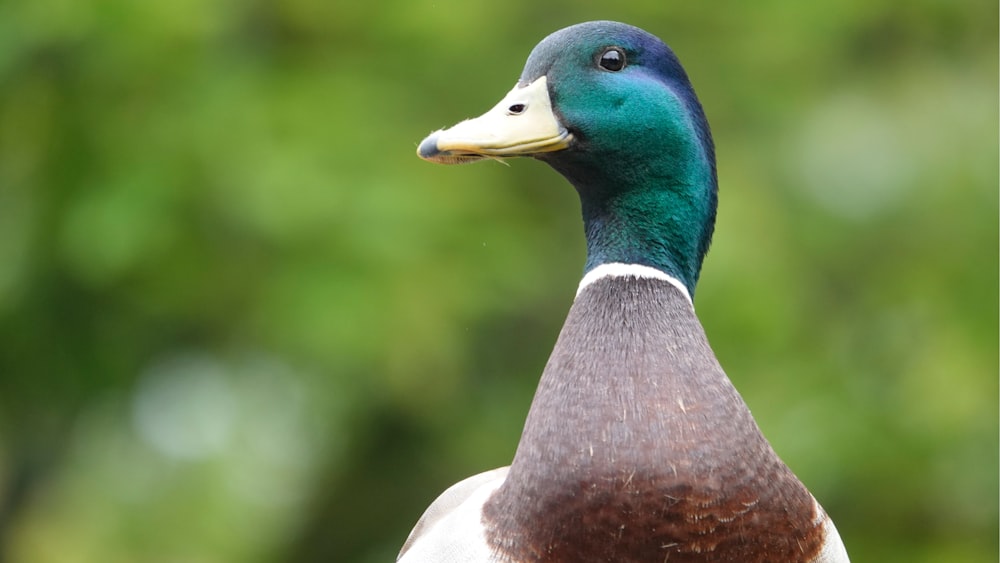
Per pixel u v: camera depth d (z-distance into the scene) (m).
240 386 13.13
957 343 12.88
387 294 10.73
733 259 12.27
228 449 14.06
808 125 13.28
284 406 13.45
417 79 12.30
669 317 5.31
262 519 14.31
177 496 13.88
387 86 11.87
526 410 12.57
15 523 12.48
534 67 5.65
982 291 13.19
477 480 6.16
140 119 10.87
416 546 5.65
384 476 13.17
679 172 5.57
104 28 10.51
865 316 13.42
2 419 11.77
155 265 10.73
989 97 13.64
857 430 12.59
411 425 12.64
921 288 13.27
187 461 14.06
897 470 12.70
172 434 13.88
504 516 5.09
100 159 10.77
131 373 11.70
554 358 5.25
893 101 13.50
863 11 13.48
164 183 10.60
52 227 10.79
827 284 13.46
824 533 5.17
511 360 12.92
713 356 5.27
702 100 13.30
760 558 5.02
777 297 12.33
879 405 12.91
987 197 13.30
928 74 13.81
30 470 12.36
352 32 12.02
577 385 5.12
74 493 13.70
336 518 13.42
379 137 11.38
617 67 5.59
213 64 11.20
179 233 10.66
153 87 11.02
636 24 12.98
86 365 11.50
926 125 13.38
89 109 10.88
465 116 12.42
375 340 10.73
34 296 10.99
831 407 12.67
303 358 11.11
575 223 12.91
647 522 4.94
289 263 10.83
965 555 12.70
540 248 12.36
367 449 12.97
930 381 12.73
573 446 5.01
